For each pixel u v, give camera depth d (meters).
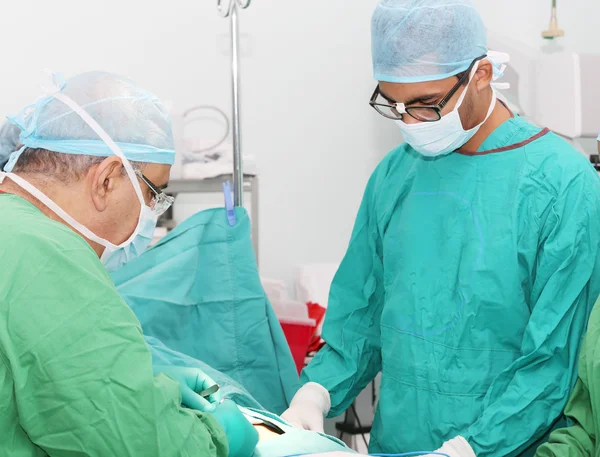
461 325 1.41
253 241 2.85
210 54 3.15
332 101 3.35
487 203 1.42
